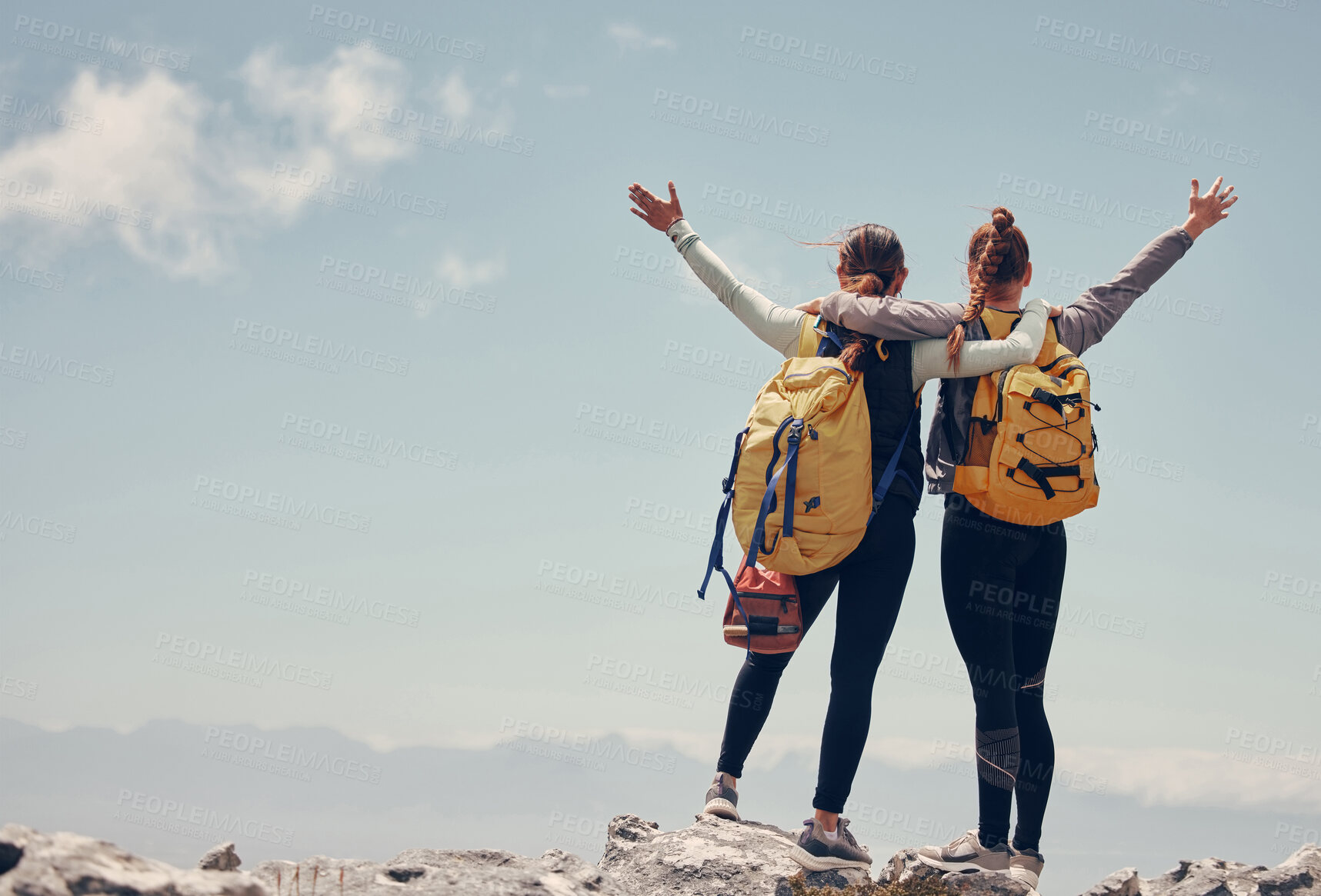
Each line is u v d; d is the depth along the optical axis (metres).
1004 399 3.84
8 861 2.30
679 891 4.22
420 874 3.42
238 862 3.41
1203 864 4.36
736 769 4.78
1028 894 3.79
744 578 4.30
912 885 3.86
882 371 4.01
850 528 3.86
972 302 4.02
